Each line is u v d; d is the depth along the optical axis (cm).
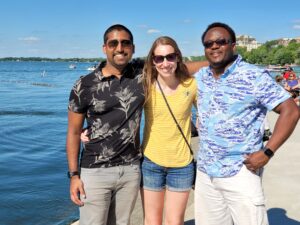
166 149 394
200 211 387
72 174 379
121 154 375
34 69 15775
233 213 362
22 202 771
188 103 390
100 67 372
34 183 912
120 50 361
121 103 365
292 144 971
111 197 392
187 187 402
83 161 381
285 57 14712
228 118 346
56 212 718
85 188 377
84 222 384
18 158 1190
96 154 373
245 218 351
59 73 11456
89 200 377
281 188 640
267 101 336
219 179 358
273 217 527
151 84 384
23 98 3500
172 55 377
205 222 384
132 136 376
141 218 547
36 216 700
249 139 347
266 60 15388
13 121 2053
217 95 351
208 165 364
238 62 347
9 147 1362
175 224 411
